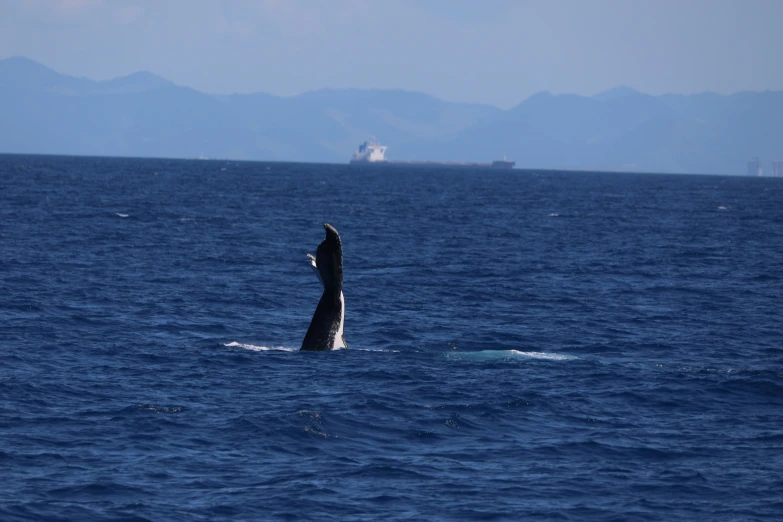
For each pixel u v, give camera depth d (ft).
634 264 641.81
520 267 613.52
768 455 218.18
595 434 234.58
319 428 233.14
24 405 250.16
